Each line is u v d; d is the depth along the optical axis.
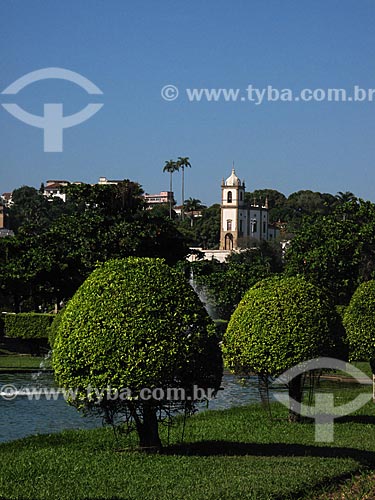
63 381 16.22
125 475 14.91
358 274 49.47
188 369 16.17
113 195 58.34
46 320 53.47
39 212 139.12
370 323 27.62
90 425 23.45
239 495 13.56
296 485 14.41
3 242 58.50
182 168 147.00
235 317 22.59
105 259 54.97
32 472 15.19
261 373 22.34
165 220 58.81
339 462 16.64
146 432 17.52
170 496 13.38
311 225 51.59
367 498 14.13
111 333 15.86
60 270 55.78
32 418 24.70
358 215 50.66
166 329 16.05
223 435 20.36
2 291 59.56
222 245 161.62
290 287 22.53
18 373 38.72
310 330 21.94
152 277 16.53
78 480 14.48
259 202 176.88
